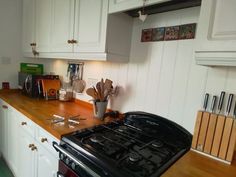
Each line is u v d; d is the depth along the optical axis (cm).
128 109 150
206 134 100
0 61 220
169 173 80
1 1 212
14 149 190
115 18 129
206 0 77
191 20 113
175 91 121
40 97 206
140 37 139
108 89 148
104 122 140
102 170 82
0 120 223
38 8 195
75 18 148
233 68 98
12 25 223
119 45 136
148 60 135
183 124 118
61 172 108
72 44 153
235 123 92
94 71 179
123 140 111
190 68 114
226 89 100
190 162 91
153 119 129
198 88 111
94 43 133
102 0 125
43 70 245
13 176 200
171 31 122
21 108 161
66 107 179
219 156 96
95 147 98
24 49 227
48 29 182
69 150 101
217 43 75
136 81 143
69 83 210
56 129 118
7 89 227
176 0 104
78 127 125
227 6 72
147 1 101
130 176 74
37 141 141
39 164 141
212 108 104
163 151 102
